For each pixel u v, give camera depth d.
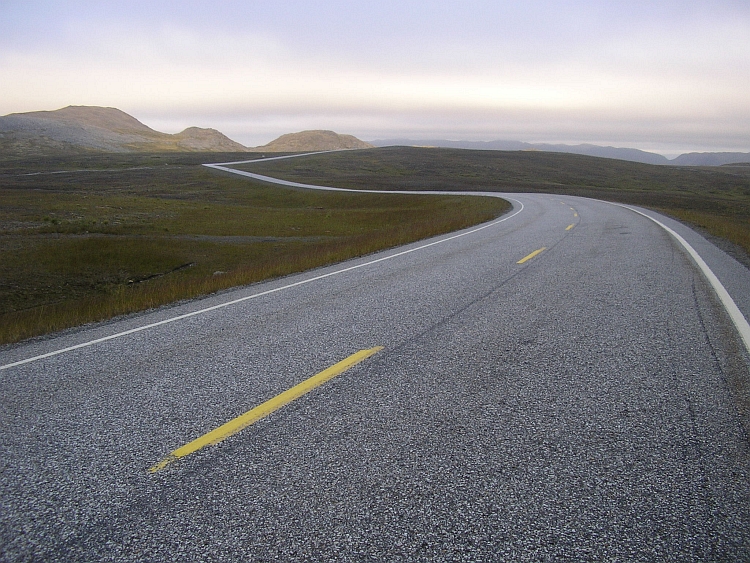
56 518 2.86
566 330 6.18
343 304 7.96
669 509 2.82
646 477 3.12
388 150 173.50
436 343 5.79
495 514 2.79
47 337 7.01
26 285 18.67
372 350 5.59
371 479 3.13
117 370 5.28
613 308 7.18
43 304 16.38
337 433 3.72
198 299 9.29
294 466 3.29
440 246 15.12
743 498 2.90
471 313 7.09
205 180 89.38
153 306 8.95
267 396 4.42
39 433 3.89
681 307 7.16
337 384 4.64
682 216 24.88
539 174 115.00
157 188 79.12
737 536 2.61
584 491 2.98
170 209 49.28
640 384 4.53
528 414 3.98
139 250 24.44
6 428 4.01
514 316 6.87
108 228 34.22
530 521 2.74
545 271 10.21
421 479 3.12
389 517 2.78
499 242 15.34
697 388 4.43
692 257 11.78
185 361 5.47
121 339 6.53
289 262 13.52
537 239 15.77
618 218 23.42
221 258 24.45
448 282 9.41
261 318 7.30
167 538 2.66
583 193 57.50
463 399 4.28
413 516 2.78
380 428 3.79
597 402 4.18
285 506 2.89
